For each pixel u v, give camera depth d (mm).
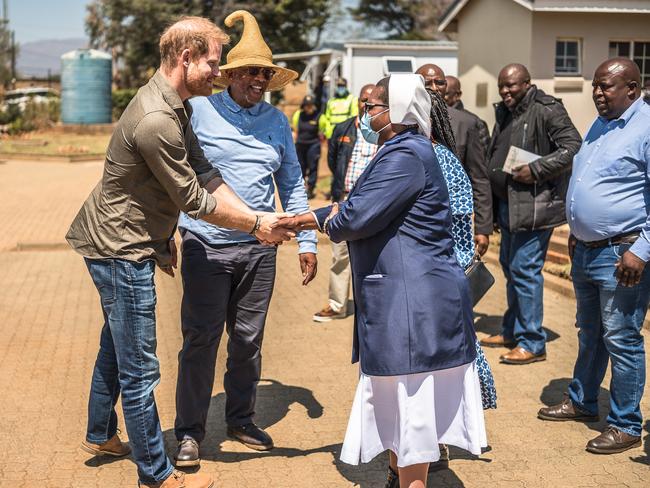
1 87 46969
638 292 4543
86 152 27609
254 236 4434
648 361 6121
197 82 3885
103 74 36500
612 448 4660
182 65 3850
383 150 3744
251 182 4582
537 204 6055
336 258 7504
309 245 4883
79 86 36219
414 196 3682
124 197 3889
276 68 4633
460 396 3834
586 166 4711
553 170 5891
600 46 13953
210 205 3941
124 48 49656
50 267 10188
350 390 5766
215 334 4566
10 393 5684
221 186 4223
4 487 4273
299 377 6043
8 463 4566
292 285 9133
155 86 3850
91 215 3957
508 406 5410
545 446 4801
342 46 27234
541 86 13961
